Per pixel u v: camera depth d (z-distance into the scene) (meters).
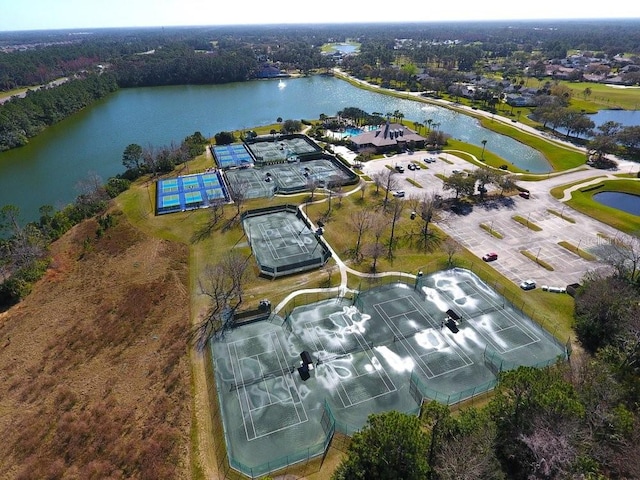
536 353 61.59
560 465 36.62
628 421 40.59
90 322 67.44
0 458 47.34
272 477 44.81
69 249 88.25
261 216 101.56
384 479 36.59
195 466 46.09
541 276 79.50
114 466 46.00
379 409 52.88
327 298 73.00
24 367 59.22
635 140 144.12
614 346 58.12
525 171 133.12
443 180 123.94
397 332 65.56
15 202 117.44
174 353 60.91
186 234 92.88
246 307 70.31
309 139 158.50
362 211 104.06
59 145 165.62
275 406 53.31
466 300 72.94
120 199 110.44
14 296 72.75
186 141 152.25
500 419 41.66
